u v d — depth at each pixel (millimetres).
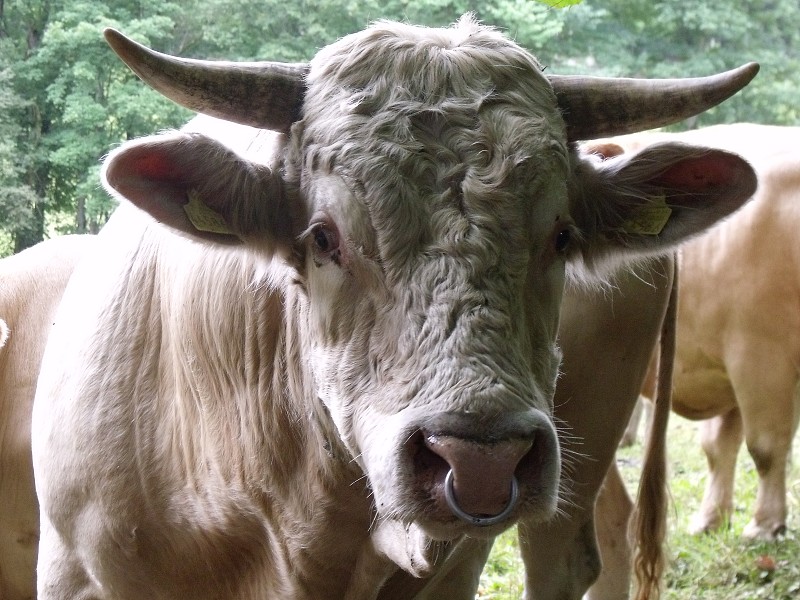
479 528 2221
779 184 6469
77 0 6336
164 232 3248
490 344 2305
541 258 2574
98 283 3461
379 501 2326
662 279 3992
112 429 3182
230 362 3006
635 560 4559
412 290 2369
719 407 6965
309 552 3039
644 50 12305
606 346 3906
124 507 3154
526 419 2236
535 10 9070
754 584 5824
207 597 3273
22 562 4723
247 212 2691
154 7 6348
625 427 4121
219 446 3045
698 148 2859
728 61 12547
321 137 2574
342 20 6648
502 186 2438
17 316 4820
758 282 6473
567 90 2830
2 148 5625
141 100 5980
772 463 6500
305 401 2867
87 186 5914
